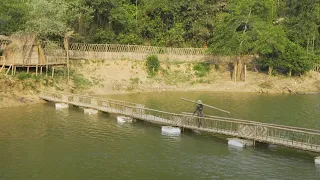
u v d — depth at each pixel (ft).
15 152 115.44
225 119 134.62
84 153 115.24
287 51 244.63
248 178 97.50
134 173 101.14
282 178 97.25
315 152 112.88
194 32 284.00
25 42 196.54
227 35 238.27
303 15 272.51
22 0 217.15
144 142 124.98
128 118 148.77
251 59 265.54
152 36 286.25
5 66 191.01
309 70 250.78
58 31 207.31
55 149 118.42
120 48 248.11
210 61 260.42
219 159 110.01
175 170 102.94
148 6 288.51
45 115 157.38
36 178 97.81
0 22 204.64
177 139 127.75
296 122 152.87
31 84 185.57
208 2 297.33
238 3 249.55
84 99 176.55
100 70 229.45
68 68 209.67
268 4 248.32
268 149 117.39
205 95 215.31
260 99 205.67
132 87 222.89
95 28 259.19
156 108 176.65
